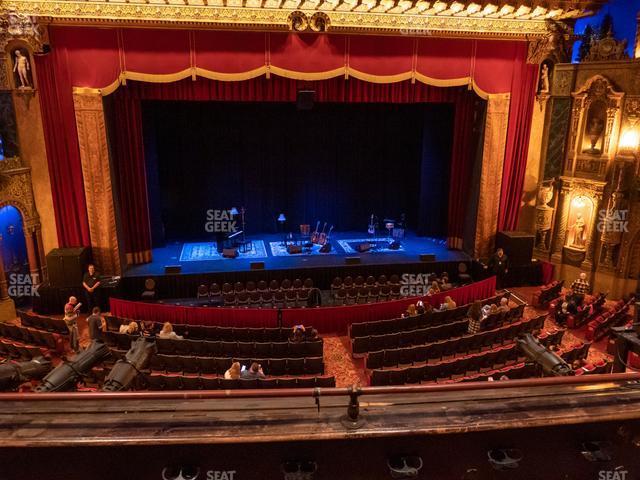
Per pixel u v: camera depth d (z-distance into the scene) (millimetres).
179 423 4203
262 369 13734
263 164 25297
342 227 26828
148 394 4262
